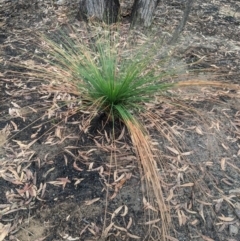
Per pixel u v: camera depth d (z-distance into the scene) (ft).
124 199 7.59
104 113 9.09
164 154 8.42
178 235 7.06
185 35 13.21
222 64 11.77
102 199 7.59
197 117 9.39
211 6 15.53
